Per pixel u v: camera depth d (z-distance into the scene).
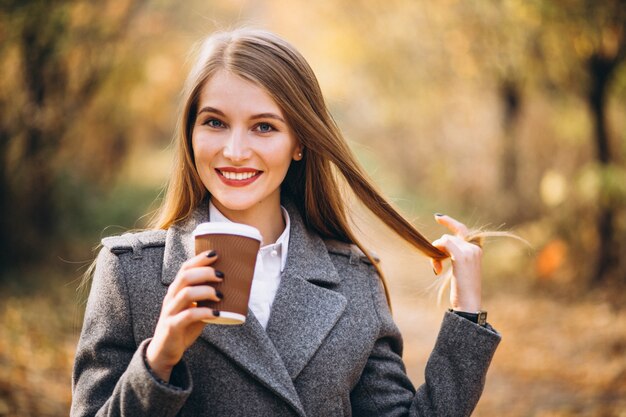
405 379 2.31
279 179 2.15
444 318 2.23
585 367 6.45
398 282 10.62
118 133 13.98
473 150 15.64
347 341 2.16
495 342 2.19
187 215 2.19
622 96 9.70
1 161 9.38
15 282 8.54
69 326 7.24
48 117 9.66
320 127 2.20
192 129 2.16
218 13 11.37
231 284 1.71
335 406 2.11
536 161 12.59
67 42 9.12
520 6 9.10
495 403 5.80
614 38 8.65
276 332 2.12
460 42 11.73
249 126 2.09
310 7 13.97
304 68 2.19
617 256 9.09
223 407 2.00
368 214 2.58
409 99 15.50
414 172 20.03
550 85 10.38
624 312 7.95
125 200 12.71
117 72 11.06
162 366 1.76
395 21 13.01
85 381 2.00
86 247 10.70
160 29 10.98
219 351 2.02
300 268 2.23
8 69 9.16
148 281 2.04
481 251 2.34
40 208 10.21
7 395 4.95
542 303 8.84
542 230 10.74
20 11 8.33
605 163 9.10
